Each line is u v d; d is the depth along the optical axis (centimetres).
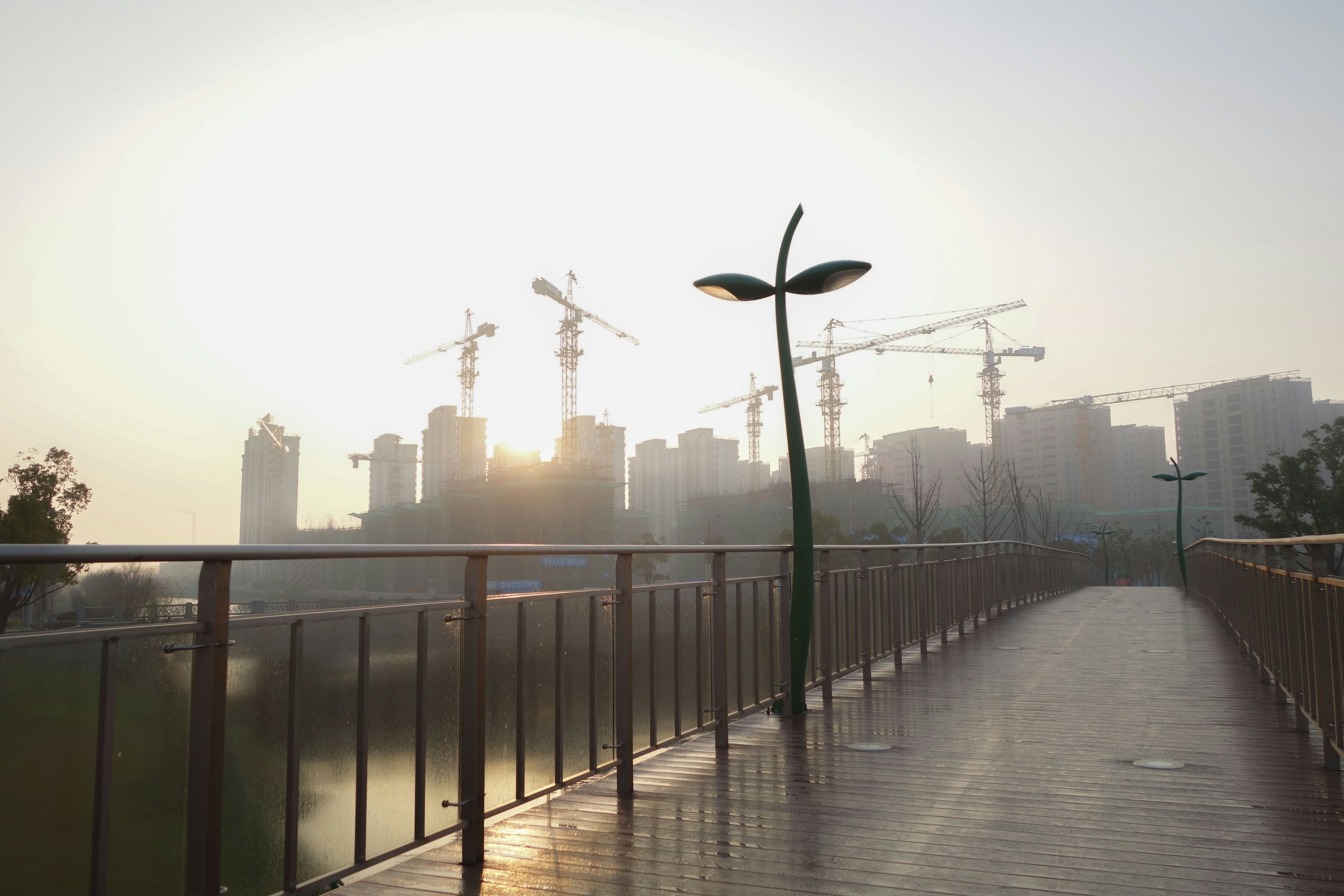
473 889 322
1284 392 14525
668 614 514
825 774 496
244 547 246
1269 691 762
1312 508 4381
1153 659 990
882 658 915
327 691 285
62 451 3181
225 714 247
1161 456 18725
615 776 493
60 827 208
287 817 267
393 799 309
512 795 371
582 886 325
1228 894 313
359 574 12506
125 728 222
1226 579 1209
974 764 517
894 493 7500
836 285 700
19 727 202
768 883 327
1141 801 435
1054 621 1477
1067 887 321
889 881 329
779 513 11619
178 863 233
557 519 13825
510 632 376
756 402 17612
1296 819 402
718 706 554
